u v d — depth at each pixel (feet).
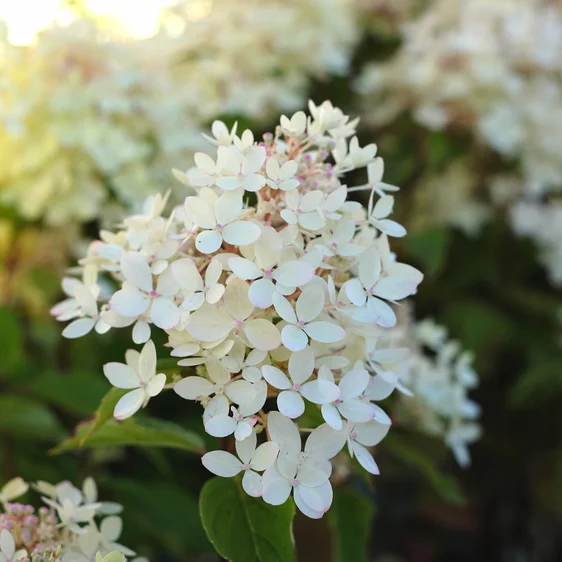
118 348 2.62
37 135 2.62
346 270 1.69
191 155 2.87
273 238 1.54
